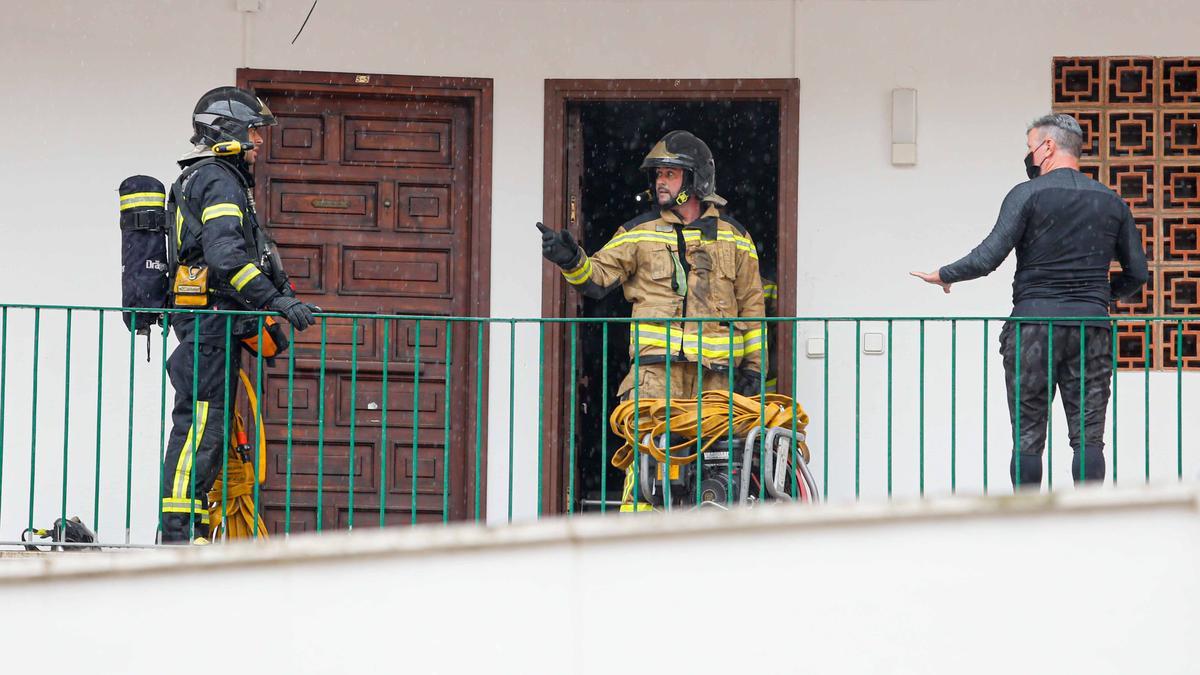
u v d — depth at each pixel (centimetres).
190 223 2744
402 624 2042
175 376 2764
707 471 2958
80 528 3041
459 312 3647
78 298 3562
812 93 3606
